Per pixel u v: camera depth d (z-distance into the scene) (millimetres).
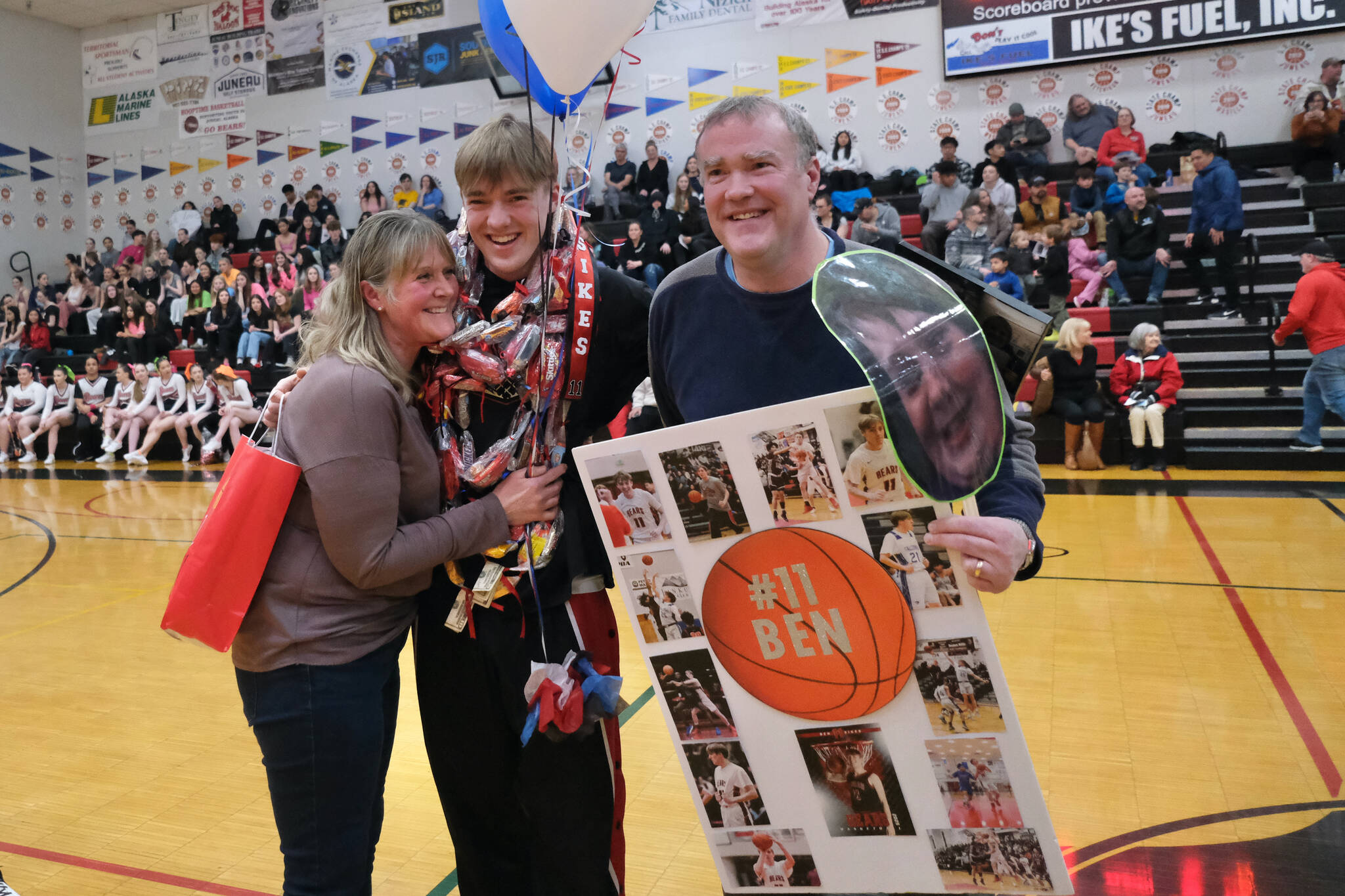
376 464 1353
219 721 3051
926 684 1146
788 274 1315
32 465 10664
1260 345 7781
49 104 14391
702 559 1218
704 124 1271
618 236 10688
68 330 13500
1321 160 9023
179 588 1335
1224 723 2652
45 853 2203
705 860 2094
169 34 14195
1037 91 10266
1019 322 1221
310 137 13562
